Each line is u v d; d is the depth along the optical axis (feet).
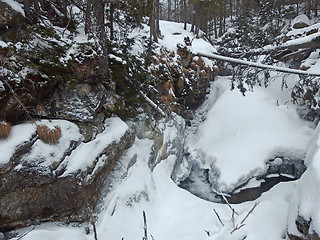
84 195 20.77
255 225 24.54
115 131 26.07
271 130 43.57
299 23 66.69
